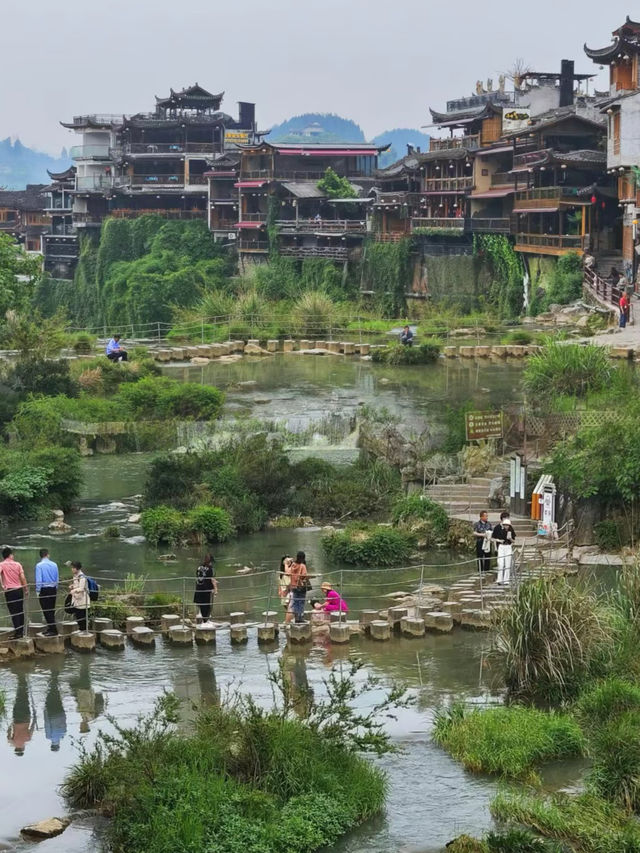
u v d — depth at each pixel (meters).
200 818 16.95
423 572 31.23
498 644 23.39
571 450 32.97
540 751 19.81
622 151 67.62
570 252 71.81
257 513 36.19
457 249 87.38
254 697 22.25
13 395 49.28
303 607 26.23
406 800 18.61
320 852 17.06
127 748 19.00
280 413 48.47
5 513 36.75
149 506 36.91
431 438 42.12
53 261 133.00
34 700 22.36
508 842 16.73
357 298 95.81
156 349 63.38
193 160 120.94
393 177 94.88
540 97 101.88
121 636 25.36
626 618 23.94
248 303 72.81
